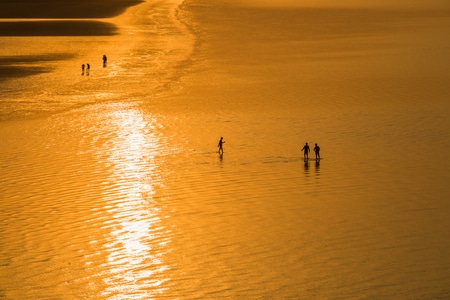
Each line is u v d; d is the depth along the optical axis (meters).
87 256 68.00
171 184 91.31
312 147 108.56
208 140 113.81
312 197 85.12
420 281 61.28
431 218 77.06
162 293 60.06
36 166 100.81
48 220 78.38
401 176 93.19
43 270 64.94
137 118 130.00
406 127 118.88
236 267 64.81
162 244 70.75
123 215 79.81
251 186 89.94
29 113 135.38
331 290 59.84
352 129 118.50
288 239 71.44
